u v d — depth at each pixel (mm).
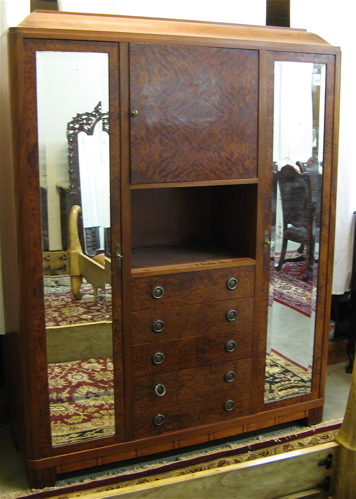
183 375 2316
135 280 2164
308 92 2318
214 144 2189
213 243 2686
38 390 2105
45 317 2066
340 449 2277
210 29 2191
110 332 2164
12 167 1975
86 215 2057
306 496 2279
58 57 1927
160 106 2084
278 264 2400
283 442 2506
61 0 2400
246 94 2207
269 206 2334
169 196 2621
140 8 2533
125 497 2031
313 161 2383
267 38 2250
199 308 2289
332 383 3051
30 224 1984
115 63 1999
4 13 2287
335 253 3104
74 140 1992
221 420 2430
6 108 2025
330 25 2875
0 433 2609
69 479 2238
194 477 2105
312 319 2520
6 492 2174
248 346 2412
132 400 2250
